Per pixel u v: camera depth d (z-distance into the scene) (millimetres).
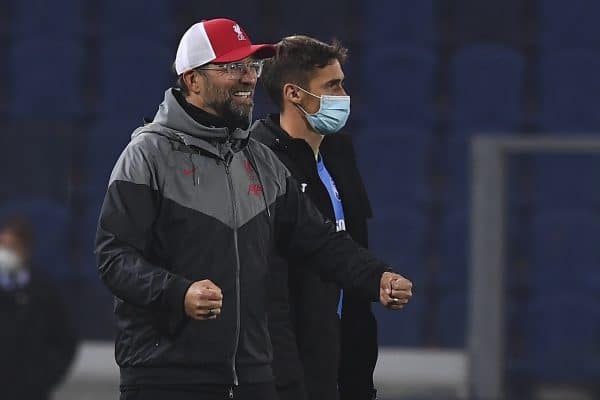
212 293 9430
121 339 10359
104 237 10008
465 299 32969
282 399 11695
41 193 34250
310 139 12953
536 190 35125
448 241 34344
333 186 12961
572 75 37438
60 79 37594
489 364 26875
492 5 38500
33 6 38844
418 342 32438
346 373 12844
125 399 10375
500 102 37031
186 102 10562
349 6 38812
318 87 12773
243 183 10602
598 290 33250
